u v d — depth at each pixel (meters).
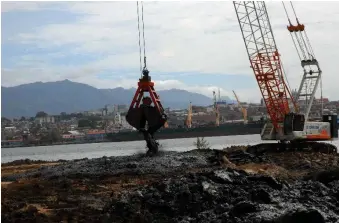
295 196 21.22
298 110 45.44
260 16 47.66
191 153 34.06
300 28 45.34
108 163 30.47
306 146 42.50
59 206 20.58
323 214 18.86
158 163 29.61
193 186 20.52
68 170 29.48
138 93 31.64
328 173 26.22
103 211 19.45
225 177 22.11
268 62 46.66
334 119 43.34
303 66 45.56
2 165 49.88
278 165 34.72
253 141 120.88
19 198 22.06
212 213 18.92
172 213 19.38
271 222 17.48
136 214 18.77
